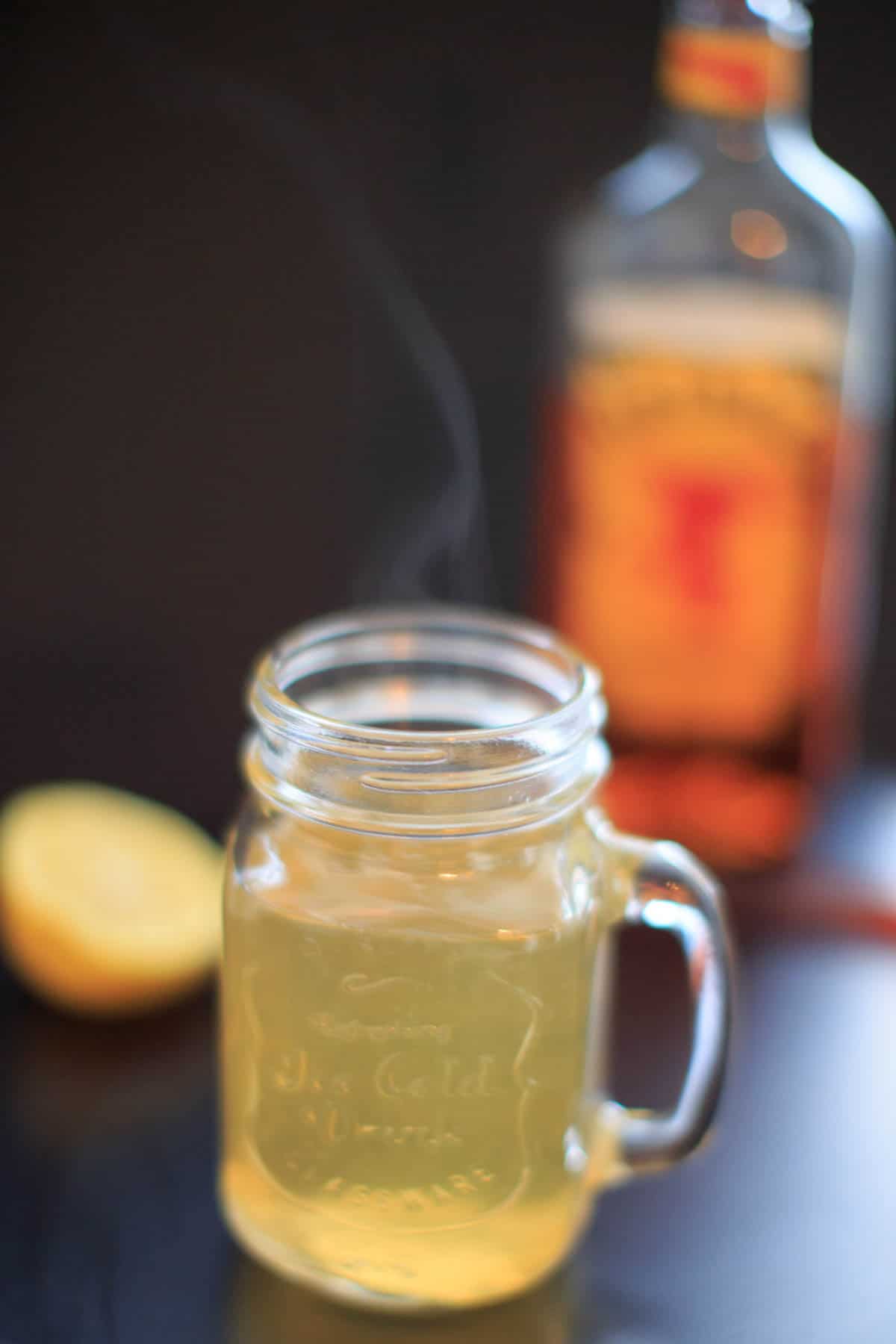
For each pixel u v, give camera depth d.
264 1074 0.56
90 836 0.69
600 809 0.59
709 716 0.77
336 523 0.95
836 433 0.75
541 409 0.77
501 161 0.90
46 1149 0.63
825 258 0.73
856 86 0.88
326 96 0.89
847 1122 0.64
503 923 0.54
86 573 0.95
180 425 0.94
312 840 0.56
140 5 0.87
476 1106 0.55
